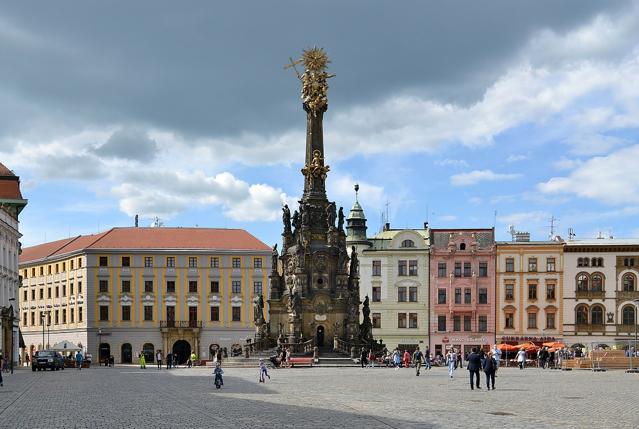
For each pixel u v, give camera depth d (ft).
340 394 156.46
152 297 501.97
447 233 476.95
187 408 127.13
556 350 342.44
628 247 459.32
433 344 469.16
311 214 336.49
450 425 100.58
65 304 519.60
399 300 473.67
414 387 178.70
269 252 511.81
